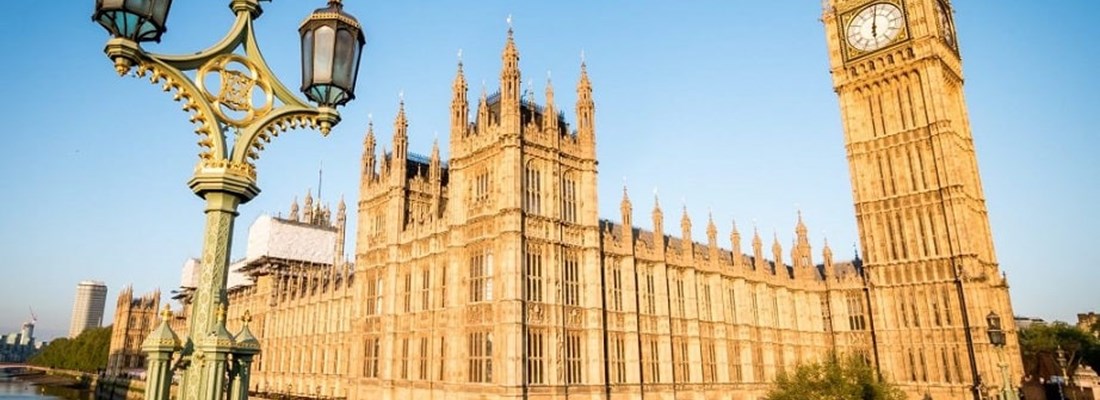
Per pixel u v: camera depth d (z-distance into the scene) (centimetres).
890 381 7938
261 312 10731
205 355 796
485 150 5856
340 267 11088
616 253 6278
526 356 5209
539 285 5484
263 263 10888
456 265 5881
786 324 8200
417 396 6034
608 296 6088
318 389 8031
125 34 755
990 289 7975
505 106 5691
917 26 8450
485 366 5325
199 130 858
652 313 6519
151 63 788
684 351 6781
